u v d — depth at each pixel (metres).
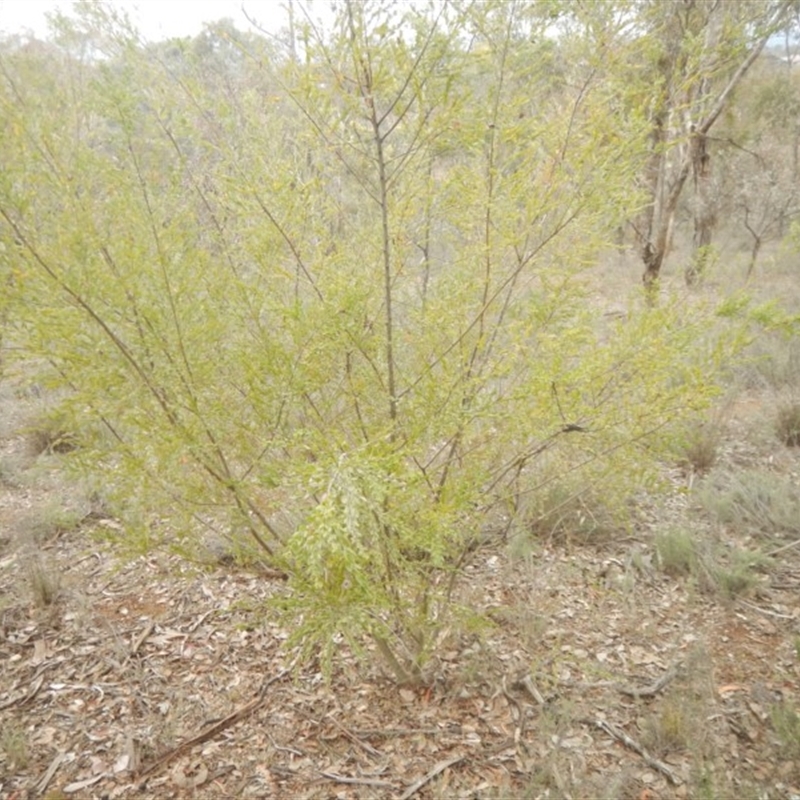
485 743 2.30
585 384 1.86
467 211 1.97
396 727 2.38
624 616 2.94
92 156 1.67
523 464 2.16
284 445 1.79
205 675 2.62
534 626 2.77
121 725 2.40
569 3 1.68
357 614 1.71
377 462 1.47
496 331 2.07
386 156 1.83
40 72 1.76
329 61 1.59
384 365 2.03
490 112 1.81
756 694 2.48
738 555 3.26
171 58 1.93
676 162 6.62
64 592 3.11
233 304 1.90
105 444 1.87
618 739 2.29
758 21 4.17
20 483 4.11
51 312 1.53
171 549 2.01
